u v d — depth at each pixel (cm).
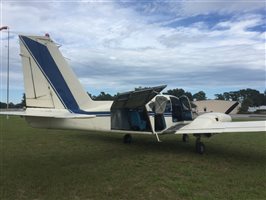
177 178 712
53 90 921
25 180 672
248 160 909
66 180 677
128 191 618
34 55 893
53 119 892
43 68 905
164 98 1103
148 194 605
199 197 592
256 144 1217
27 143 1174
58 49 939
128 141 1191
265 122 1002
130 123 1066
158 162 862
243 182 689
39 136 1379
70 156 930
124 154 965
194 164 847
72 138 1312
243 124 990
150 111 1058
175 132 1025
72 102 958
